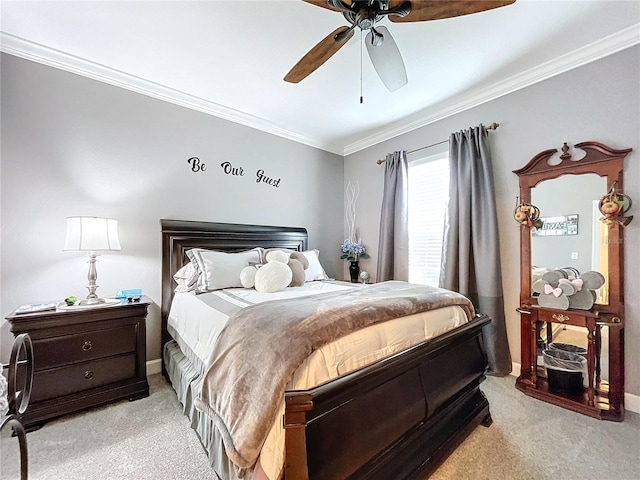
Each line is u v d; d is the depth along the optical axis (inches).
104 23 75.7
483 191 108.1
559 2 69.7
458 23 76.4
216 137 123.6
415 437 56.2
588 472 57.5
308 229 157.4
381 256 144.4
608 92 84.4
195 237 113.5
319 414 42.2
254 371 45.4
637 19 75.4
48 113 87.9
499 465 59.6
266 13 72.6
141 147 104.7
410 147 139.4
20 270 83.7
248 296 83.6
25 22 75.1
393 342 55.6
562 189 92.4
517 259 103.4
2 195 81.5
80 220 81.4
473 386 74.4
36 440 67.1
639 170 79.4
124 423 73.7
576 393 84.2
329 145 166.4
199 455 62.2
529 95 100.4
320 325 47.8
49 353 73.8
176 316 95.1
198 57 90.4
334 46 63.9
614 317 79.4
